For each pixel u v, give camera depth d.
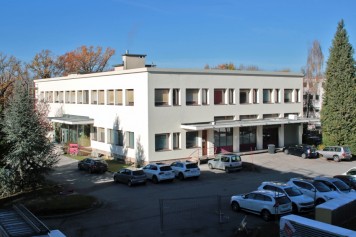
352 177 31.06
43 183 32.62
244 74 47.44
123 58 48.50
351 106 47.53
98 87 48.84
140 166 40.97
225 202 27.31
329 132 48.84
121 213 25.17
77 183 34.34
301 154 45.84
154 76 40.38
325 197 24.95
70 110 56.12
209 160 40.75
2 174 29.97
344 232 15.12
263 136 49.78
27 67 89.31
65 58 95.31
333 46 48.91
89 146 52.06
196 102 43.78
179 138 42.41
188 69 42.66
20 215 16.02
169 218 23.80
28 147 30.08
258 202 23.50
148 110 40.06
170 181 34.59
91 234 21.25
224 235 20.72
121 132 44.56
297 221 16.52
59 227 22.56
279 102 51.31
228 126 43.09
